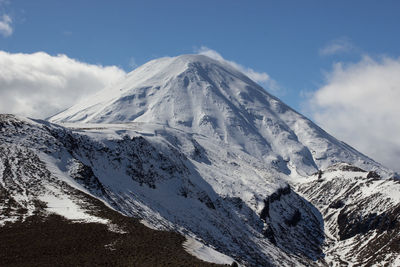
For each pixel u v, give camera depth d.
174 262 43.59
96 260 44.75
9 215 60.81
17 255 47.03
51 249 48.69
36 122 116.31
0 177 75.81
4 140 95.44
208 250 55.41
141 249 47.94
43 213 63.16
